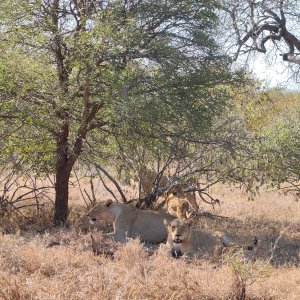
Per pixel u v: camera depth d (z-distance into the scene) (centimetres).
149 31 1128
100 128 1220
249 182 1332
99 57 1084
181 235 976
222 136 1273
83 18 1080
